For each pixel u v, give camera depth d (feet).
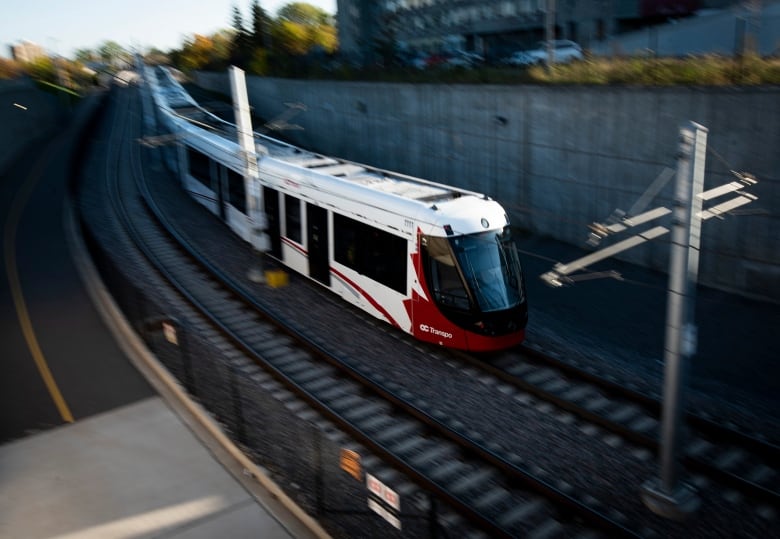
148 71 292.61
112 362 47.70
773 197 56.59
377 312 51.24
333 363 47.39
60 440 37.37
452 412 41.16
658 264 67.77
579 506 31.17
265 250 65.67
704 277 63.62
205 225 83.97
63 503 31.65
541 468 35.50
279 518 30.14
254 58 200.85
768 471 35.19
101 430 38.29
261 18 227.81
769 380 45.93
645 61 73.67
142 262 71.92
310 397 42.22
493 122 83.20
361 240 51.65
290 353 49.85
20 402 42.09
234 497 31.73
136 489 32.58
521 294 46.39
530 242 79.10
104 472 34.09
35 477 33.86
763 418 40.78
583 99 70.85
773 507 32.22
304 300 59.41
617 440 37.83
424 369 46.57
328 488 31.50
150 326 48.24
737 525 31.09
